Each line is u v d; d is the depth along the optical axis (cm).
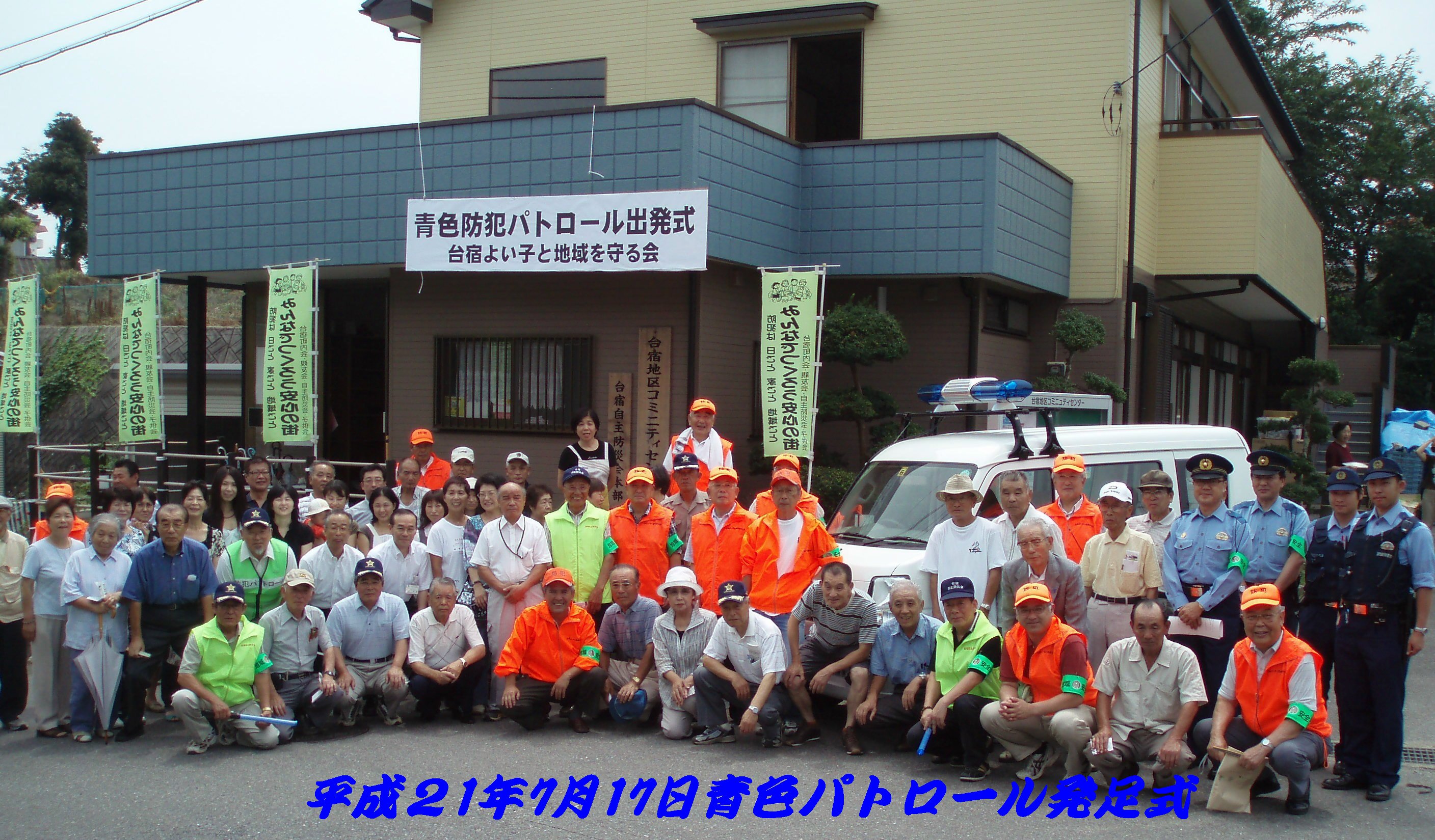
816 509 774
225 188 1397
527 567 816
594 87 1656
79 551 755
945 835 560
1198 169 1584
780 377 1110
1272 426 1902
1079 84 1459
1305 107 3142
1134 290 1476
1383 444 2103
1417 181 3200
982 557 721
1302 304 2069
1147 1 1516
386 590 838
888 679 701
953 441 856
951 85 1516
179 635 773
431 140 1277
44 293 1942
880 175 1271
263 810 604
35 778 665
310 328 1249
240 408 1800
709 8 1595
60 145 3925
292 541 864
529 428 1297
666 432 1231
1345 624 623
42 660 761
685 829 571
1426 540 608
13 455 1652
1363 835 557
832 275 1295
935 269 1252
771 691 713
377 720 797
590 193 1194
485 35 1722
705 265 1115
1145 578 700
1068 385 1347
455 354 1339
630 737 752
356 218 1320
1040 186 1356
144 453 1327
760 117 1564
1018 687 646
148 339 1322
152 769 683
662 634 750
